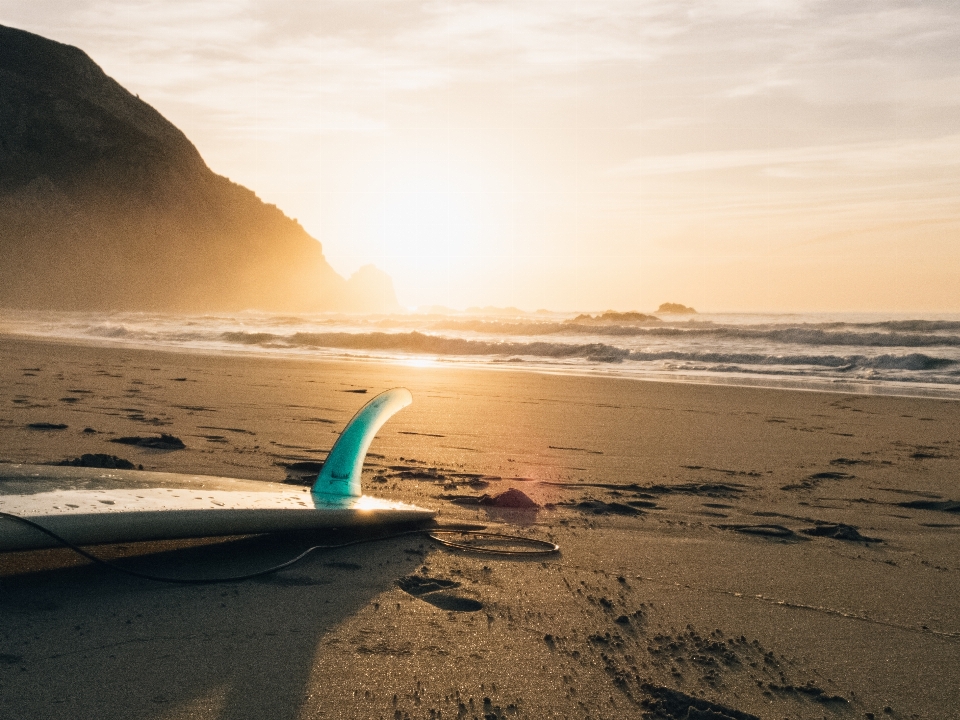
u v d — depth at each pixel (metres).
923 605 3.66
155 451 6.68
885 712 2.59
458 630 3.10
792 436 9.55
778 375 19.23
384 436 8.54
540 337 32.31
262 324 42.12
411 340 26.98
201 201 127.69
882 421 11.22
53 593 3.25
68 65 119.56
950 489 6.55
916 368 20.20
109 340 28.06
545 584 3.74
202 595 3.34
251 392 12.16
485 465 6.97
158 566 3.68
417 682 2.62
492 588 3.64
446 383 15.27
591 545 4.48
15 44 118.00
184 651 2.76
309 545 4.18
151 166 119.19
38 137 112.12
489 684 2.64
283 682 2.57
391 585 3.61
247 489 4.38
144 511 3.55
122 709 2.32
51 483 3.89
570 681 2.70
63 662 2.62
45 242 102.56
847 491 6.41
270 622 3.08
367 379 15.37
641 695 2.62
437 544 4.34
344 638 2.96
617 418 10.84
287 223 151.00
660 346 26.77
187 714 2.32
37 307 98.88
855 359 21.08
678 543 4.60
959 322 30.33
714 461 7.64
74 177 112.12
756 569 4.13
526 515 5.16
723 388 15.69
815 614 3.50
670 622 3.32
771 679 2.81
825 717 2.53
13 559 3.62
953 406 13.10
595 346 24.89
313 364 18.86
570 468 7.00
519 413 11.01
